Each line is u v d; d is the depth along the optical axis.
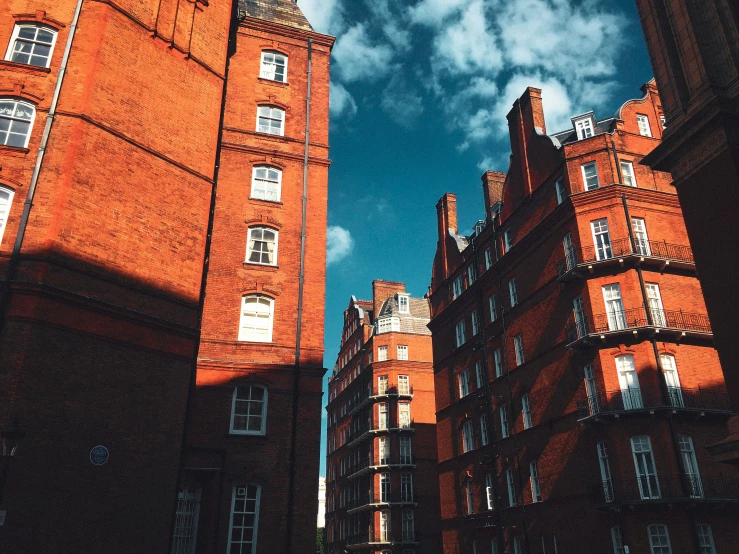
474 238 38.50
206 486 18.80
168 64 19.08
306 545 18.92
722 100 12.17
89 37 16.98
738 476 22.30
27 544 12.29
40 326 13.69
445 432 39.28
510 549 29.70
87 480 13.68
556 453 26.66
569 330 26.75
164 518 15.08
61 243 14.65
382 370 52.00
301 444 20.19
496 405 32.81
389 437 49.44
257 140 24.36
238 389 20.45
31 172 15.11
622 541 21.75
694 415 22.81
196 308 17.61
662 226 26.75
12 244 14.24
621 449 22.77
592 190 26.94
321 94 26.52
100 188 15.97
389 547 46.41
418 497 47.38
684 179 13.07
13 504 12.27
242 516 18.77
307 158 24.72
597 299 25.48
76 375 14.11
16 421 12.12
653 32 14.48
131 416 15.02
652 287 25.38
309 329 22.05
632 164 27.86
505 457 31.16
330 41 27.67
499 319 33.75
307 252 23.30
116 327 15.29
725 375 11.40
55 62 16.59
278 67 26.34
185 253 17.81
